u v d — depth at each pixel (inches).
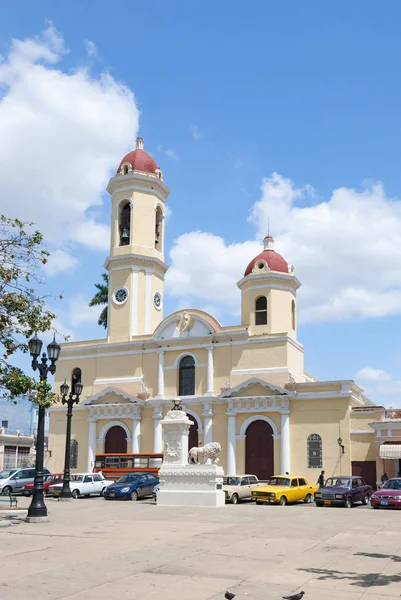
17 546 583.8
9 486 1509.6
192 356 1815.9
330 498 1178.0
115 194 1999.3
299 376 1765.5
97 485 1469.0
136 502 1203.9
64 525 765.3
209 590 404.2
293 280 1828.2
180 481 1114.7
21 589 403.2
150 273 1955.0
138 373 1868.8
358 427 1612.9
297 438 1648.6
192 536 660.7
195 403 1769.2
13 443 2383.1
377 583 428.5
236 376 1739.7
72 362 1977.1
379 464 1537.9
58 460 1929.1
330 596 391.2
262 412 1685.5
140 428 1825.8
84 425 1911.9
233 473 1678.2
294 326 1865.2
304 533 697.0
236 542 617.0
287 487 1279.5
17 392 837.8
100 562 498.9
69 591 398.3
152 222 1982.0
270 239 1904.5
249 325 1780.3
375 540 644.1
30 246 864.3
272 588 411.5
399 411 1595.7
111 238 1989.4
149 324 1932.8
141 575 449.4
